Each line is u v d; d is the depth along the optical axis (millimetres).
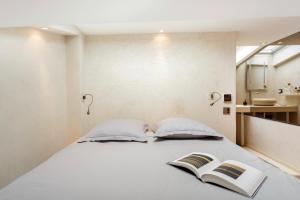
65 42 2834
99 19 1494
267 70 3570
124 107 2998
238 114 3648
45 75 2482
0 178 1882
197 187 1189
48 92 2537
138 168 1469
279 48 3342
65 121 2857
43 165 1521
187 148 1952
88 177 1316
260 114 3404
